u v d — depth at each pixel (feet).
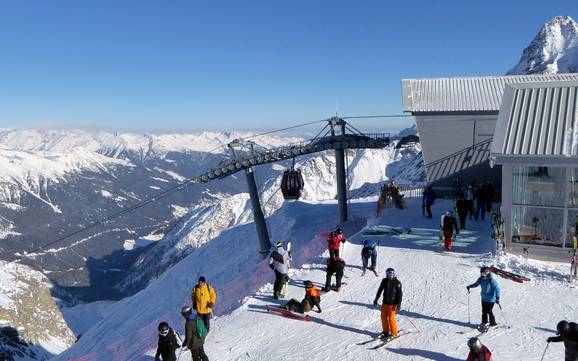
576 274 62.54
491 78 131.03
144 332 106.11
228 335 54.70
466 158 120.57
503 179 70.85
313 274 70.49
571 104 72.33
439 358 46.03
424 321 53.67
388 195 115.14
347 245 82.17
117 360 89.97
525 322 52.03
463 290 60.90
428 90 127.44
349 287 64.44
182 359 50.47
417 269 69.21
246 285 87.56
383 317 49.78
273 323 56.44
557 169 67.51
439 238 81.35
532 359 44.93
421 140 123.13
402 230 89.30
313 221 157.58
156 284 171.73
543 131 69.62
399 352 47.67
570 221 67.31
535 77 126.93
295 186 134.10
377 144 135.03
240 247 172.65
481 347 38.47
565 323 37.70
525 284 61.93
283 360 48.21
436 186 124.57
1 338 337.72
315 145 135.54
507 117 74.28
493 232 77.05
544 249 69.10
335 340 51.13
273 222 191.42
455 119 119.14
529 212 69.87
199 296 52.95
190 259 184.24
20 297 428.97
